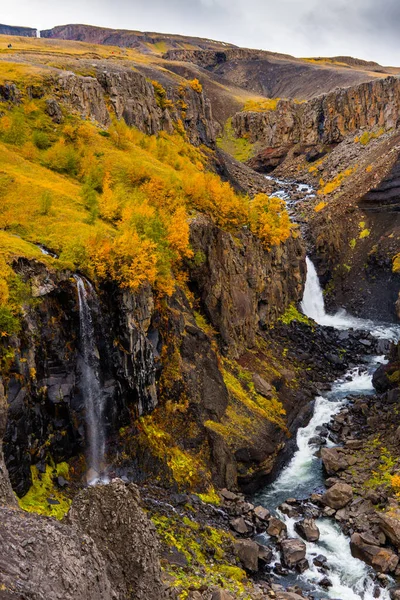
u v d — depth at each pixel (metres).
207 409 42.19
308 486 40.78
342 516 35.66
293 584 30.02
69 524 15.53
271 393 50.31
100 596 13.12
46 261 32.81
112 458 34.34
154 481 35.25
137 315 36.62
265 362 56.12
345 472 40.69
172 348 41.69
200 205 57.84
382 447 43.31
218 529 33.19
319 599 28.69
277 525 34.41
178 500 34.31
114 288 35.69
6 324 27.92
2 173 47.19
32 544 12.06
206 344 45.41
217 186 60.19
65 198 45.59
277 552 32.62
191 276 49.81
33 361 29.69
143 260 36.41
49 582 11.61
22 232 37.41
